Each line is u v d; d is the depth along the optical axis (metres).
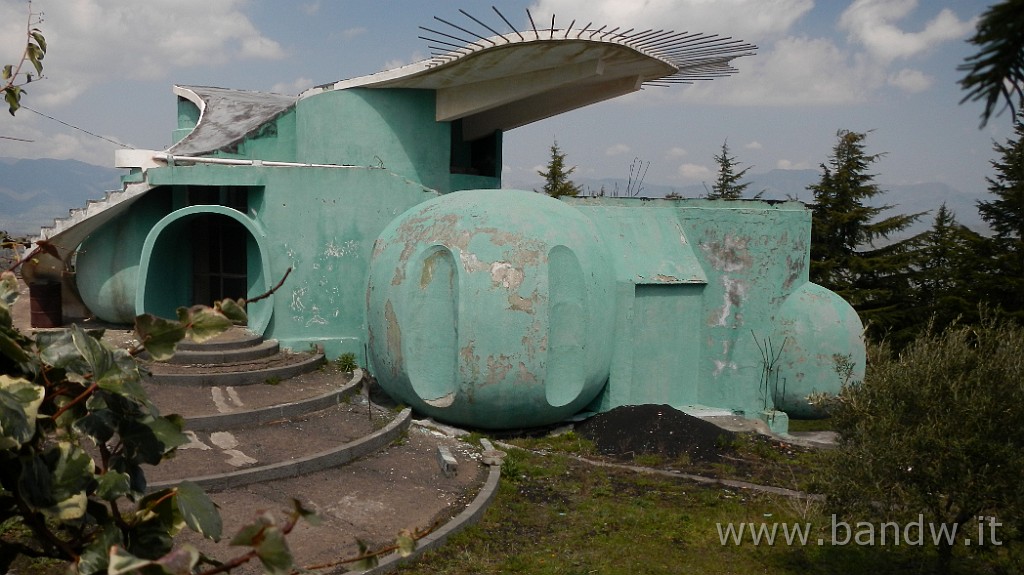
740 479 13.43
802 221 17.75
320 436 12.67
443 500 11.08
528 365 14.14
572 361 14.89
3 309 3.42
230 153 19.02
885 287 30.34
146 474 10.38
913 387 8.29
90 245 17.06
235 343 15.50
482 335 13.99
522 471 12.83
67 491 3.25
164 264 17.05
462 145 22.34
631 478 13.17
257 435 12.41
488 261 14.20
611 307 15.60
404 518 10.27
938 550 8.64
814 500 11.22
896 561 9.76
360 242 17.12
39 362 3.53
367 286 15.61
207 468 10.83
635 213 17.33
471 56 16.66
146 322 3.56
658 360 17.06
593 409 16.66
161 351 3.59
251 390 14.16
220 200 17.47
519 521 10.84
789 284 17.69
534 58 16.89
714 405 17.55
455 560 9.32
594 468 13.53
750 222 17.41
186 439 3.72
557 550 9.89
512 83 18.27
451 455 12.95
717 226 17.42
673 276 16.84
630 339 16.30
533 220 14.84
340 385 15.12
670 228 17.47
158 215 17.36
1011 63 2.62
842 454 8.52
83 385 3.57
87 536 3.47
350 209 17.00
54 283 17.14
